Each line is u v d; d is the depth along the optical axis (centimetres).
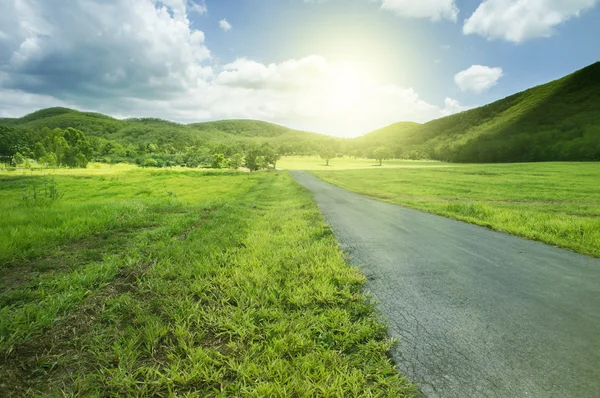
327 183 4238
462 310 409
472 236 873
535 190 2916
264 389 256
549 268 585
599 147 10788
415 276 539
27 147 15675
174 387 263
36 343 301
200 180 4744
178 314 364
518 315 395
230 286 456
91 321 350
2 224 784
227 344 320
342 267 565
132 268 517
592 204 1920
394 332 355
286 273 529
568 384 267
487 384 268
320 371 279
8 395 237
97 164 14550
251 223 1008
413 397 255
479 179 4481
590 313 400
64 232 715
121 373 263
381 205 1697
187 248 644
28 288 419
